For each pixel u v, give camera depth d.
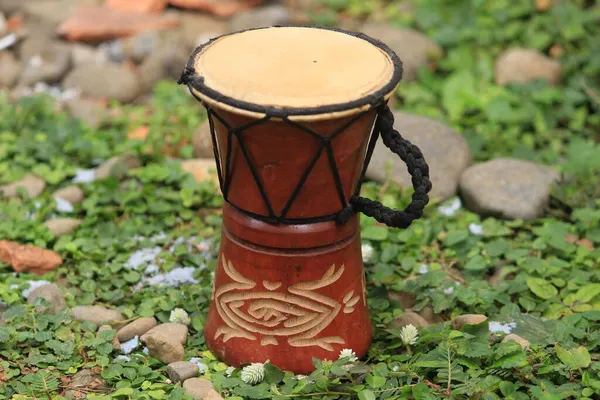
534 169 5.33
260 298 3.75
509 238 5.00
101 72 6.55
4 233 4.79
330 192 3.59
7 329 3.99
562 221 5.14
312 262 3.68
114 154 5.65
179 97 6.34
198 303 4.32
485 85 6.52
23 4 7.54
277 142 3.40
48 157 5.57
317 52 3.70
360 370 3.75
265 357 3.83
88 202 5.11
